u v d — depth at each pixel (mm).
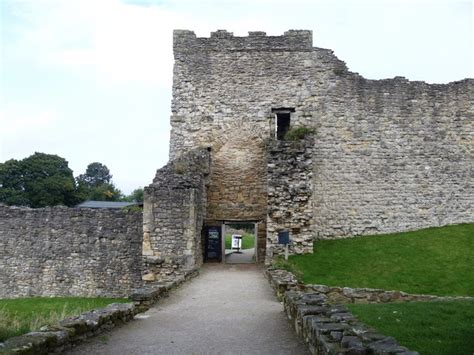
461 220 24844
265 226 24562
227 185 24984
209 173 24516
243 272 20766
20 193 61031
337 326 7988
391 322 9781
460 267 19922
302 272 19219
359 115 24938
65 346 8273
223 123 25234
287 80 25266
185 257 20719
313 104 25016
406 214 24625
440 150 25031
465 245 22219
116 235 24359
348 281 18484
